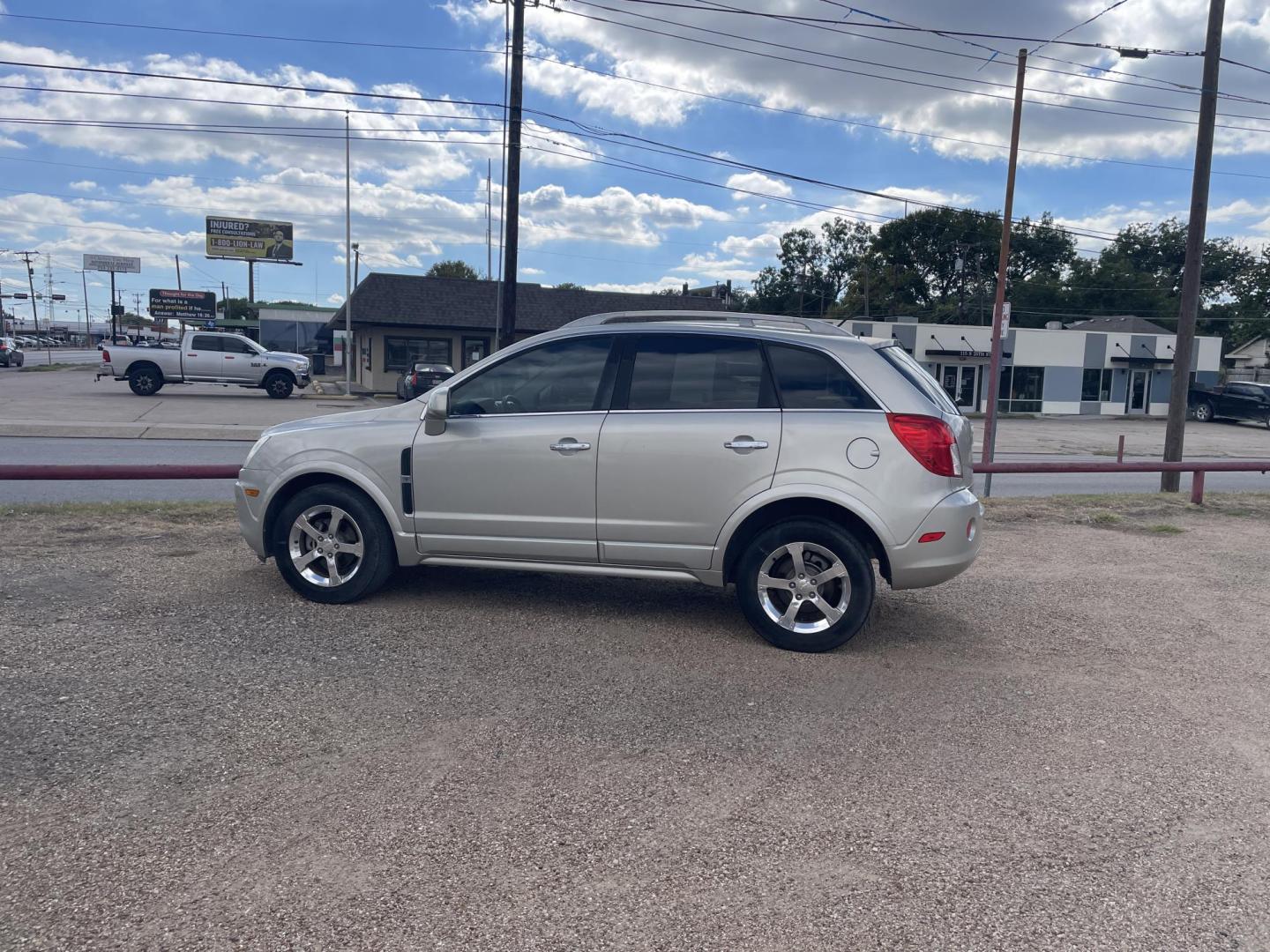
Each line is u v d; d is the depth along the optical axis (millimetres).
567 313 42344
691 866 3164
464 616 5801
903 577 5227
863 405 5273
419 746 3979
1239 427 41344
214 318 79875
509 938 2760
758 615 5395
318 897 2914
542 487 5559
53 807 3371
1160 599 6961
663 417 5438
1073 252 79062
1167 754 4195
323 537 5844
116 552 7016
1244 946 2832
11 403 27031
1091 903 3035
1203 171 13953
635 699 4598
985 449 18234
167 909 2826
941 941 2812
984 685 4996
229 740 3955
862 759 4031
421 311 40125
